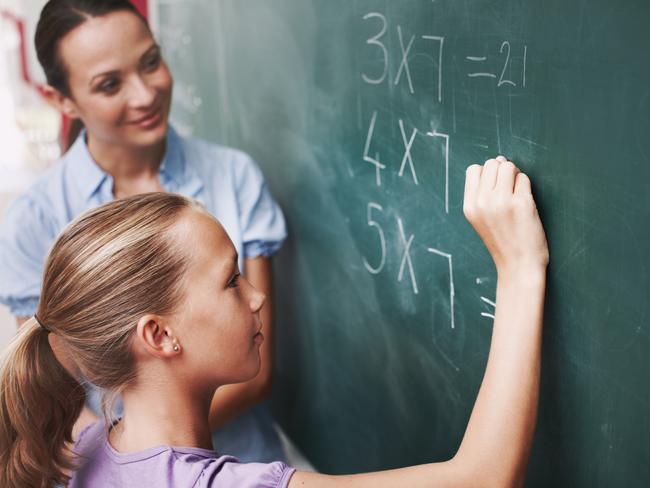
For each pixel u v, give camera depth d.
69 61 1.43
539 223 1.04
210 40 2.64
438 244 1.34
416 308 1.46
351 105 1.58
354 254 1.69
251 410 1.68
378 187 1.52
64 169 1.59
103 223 0.97
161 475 0.94
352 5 1.51
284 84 1.95
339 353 1.88
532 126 1.04
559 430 1.11
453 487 0.94
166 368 0.97
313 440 2.16
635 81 0.85
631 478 0.97
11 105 4.00
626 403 0.96
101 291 0.95
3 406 1.00
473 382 1.31
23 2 3.83
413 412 1.56
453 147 1.24
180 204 0.99
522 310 1.02
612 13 0.88
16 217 1.55
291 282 2.12
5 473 1.01
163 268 0.95
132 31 1.43
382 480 0.94
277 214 1.70
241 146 2.44
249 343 1.01
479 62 1.13
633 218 0.89
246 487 0.91
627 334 0.93
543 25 0.99
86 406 1.37
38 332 1.01
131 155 1.56
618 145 0.89
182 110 3.25
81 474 1.01
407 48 1.33
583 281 0.99
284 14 1.88
